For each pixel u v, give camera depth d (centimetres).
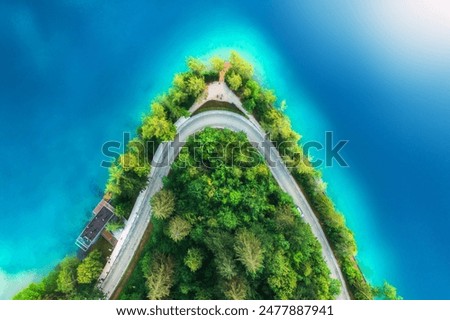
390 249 9556
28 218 9131
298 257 7375
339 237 8531
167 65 9825
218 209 7288
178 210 7500
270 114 8456
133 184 7981
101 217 8538
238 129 8731
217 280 6894
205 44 9925
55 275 8231
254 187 7700
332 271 8581
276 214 7700
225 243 6794
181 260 7294
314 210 8781
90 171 9325
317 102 9912
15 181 9288
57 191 9231
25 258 8938
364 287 8288
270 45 10000
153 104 8100
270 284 6650
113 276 8281
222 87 8788
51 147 9469
